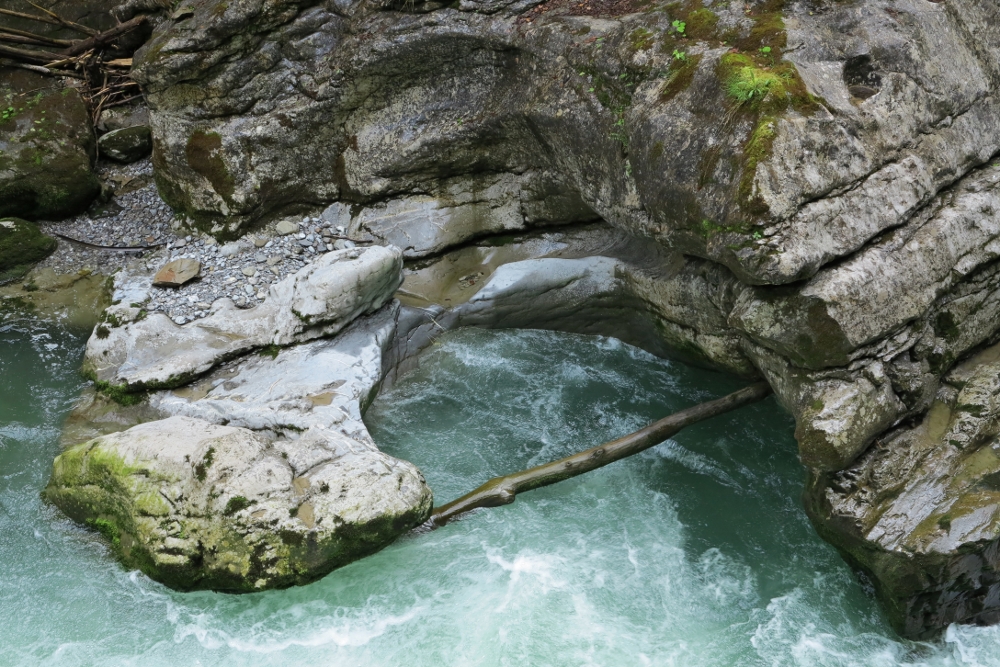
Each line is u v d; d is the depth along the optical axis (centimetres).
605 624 523
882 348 532
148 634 512
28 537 566
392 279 689
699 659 507
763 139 523
